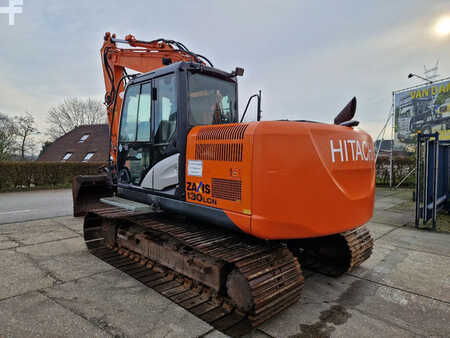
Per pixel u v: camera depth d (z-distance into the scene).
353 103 3.38
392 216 7.68
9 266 4.09
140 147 4.04
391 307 3.16
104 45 5.86
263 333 2.65
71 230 5.99
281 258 3.00
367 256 4.17
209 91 3.74
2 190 12.92
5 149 23.97
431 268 4.24
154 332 2.61
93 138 25.95
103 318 2.82
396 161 14.27
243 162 2.74
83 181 6.59
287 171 2.64
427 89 12.85
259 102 4.10
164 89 3.65
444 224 6.86
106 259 4.36
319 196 2.73
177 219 3.93
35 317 2.82
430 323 2.87
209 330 2.65
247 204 2.71
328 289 3.57
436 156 6.26
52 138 38.09
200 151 3.18
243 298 2.66
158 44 5.26
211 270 3.08
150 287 3.46
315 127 2.80
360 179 3.16
